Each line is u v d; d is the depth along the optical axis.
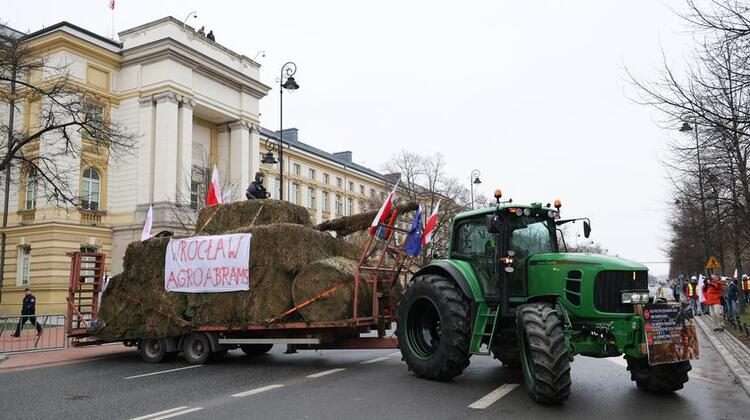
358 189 67.25
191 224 32.56
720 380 8.97
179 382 9.22
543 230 8.80
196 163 39.50
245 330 10.96
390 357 11.97
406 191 40.66
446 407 6.84
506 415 6.44
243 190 40.62
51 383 9.57
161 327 11.71
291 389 8.19
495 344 8.64
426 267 9.13
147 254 12.17
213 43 38.78
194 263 11.44
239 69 41.12
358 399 7.34
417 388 8.05
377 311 10.16
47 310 31.02
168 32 35.00
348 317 9.93
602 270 7.30
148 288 12.07
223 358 12.24
